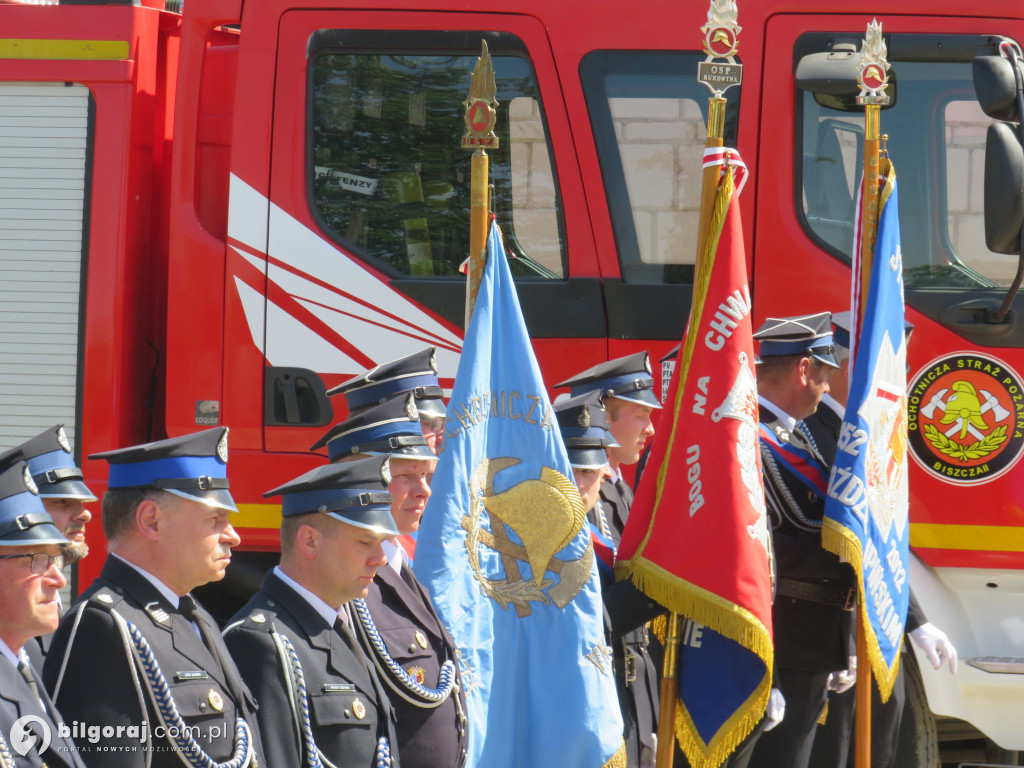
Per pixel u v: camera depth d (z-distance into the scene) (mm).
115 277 16797
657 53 16734
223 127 16969
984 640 16188
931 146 16641
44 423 16781
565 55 16750
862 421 14086
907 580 14742
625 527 13469
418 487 11898
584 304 16594
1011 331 16234
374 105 16797
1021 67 15141
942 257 16562
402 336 16516
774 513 14703
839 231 16594
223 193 16922
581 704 11875
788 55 16625
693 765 13375
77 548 9203
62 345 16828
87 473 16625
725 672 13289
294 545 10352
